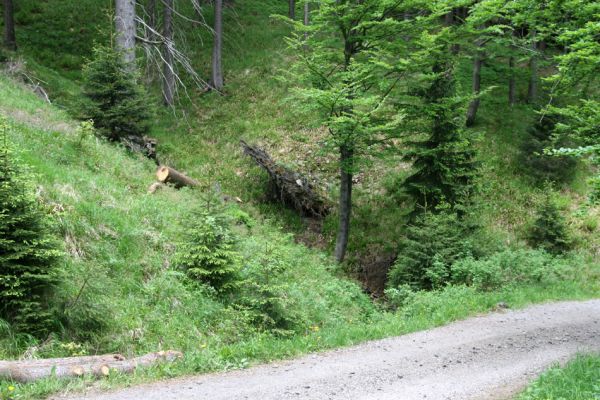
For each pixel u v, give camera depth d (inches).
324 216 844.0
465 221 653.3
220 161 935.7
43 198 406.9
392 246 771.4
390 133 704.4
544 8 443.2
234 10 1445.6
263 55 1279.5
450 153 684.7
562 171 938.1
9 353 271.1
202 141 993.5
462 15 1148.5
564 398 234.8
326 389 266.1
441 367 313.9
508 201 890.1
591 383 253.4
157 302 374.6
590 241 818.2
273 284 424.5
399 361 324.2
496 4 486.9
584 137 453.1
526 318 454.6
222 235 435.8
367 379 286.0
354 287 600.1
